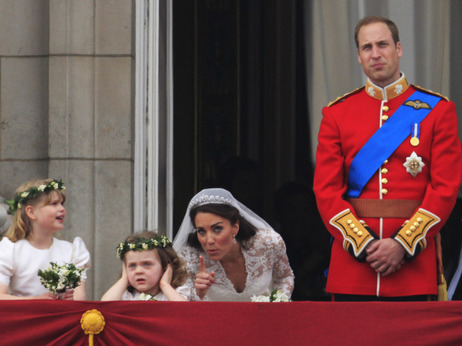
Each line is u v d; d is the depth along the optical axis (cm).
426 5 2348
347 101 1738
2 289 1769
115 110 2128
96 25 2147
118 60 2138
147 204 2153
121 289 1722
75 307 1479
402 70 2350
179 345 1454
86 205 2108
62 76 2133
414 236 1595
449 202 1620
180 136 2358
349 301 1550
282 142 2405
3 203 2050
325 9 2398
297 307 1451
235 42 2439
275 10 2420
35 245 1833
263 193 2394
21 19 2158
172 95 2264
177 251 1850
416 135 1661
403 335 1430
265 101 2419
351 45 2384
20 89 2145
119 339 1468
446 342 1426
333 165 1686
